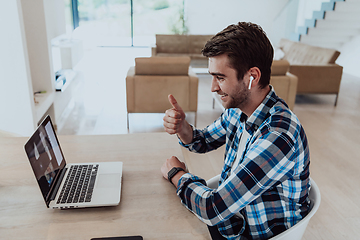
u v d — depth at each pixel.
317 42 7.19
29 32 3.28
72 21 9.42
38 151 0.97
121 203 0.99
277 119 0.92
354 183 2.47
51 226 0.88
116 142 1.40
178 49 6.76
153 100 3.50
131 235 0.85
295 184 0.94
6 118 2.81
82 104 4.33
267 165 0.85
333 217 2.05
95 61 7.62
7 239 0.82
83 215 0.93
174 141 1.42
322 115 4.13
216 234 1.07
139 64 3.40
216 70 0.89
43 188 0.93
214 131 1.29
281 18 7.84
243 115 1.08
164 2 9.25
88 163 1.18
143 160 1.25
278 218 0.94
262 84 0.92
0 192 1.03
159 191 1.05
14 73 2.70
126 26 9.59
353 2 6.68
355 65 6.91
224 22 8.55
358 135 3.47
